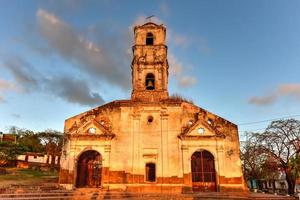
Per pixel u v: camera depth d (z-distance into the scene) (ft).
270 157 126.62
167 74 117.60
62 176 96.78
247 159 153.38
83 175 100.68
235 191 94.32
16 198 71.56
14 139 209.05
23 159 180.34
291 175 114.73
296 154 107.34
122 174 97.35
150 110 105.40
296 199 81.25
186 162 98.12
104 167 97.96
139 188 95.55
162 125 103.40
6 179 107.76
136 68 113.70
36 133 216.54
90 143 101.04
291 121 121.49
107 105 106.52
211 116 104.17
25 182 100.32
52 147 194.70
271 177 170.19
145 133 102.53
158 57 115.03
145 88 110.73
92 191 90.74
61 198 77.56
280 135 122.42
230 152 99.04
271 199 80.59
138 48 116.88
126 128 103.19
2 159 164.66
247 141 146.72
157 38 118.73
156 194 88.89
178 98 109.70
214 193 91.86
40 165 176.55
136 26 120.78
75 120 105.09
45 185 91.20
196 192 94.84
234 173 96.63
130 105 106.11
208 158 101.04
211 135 100.89
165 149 100.17
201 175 99.04
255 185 172.14
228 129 102.22
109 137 100.94
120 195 86.79
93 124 103.45
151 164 99.91
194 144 100.37
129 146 100.78
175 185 95.61
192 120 104.27
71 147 100.27
